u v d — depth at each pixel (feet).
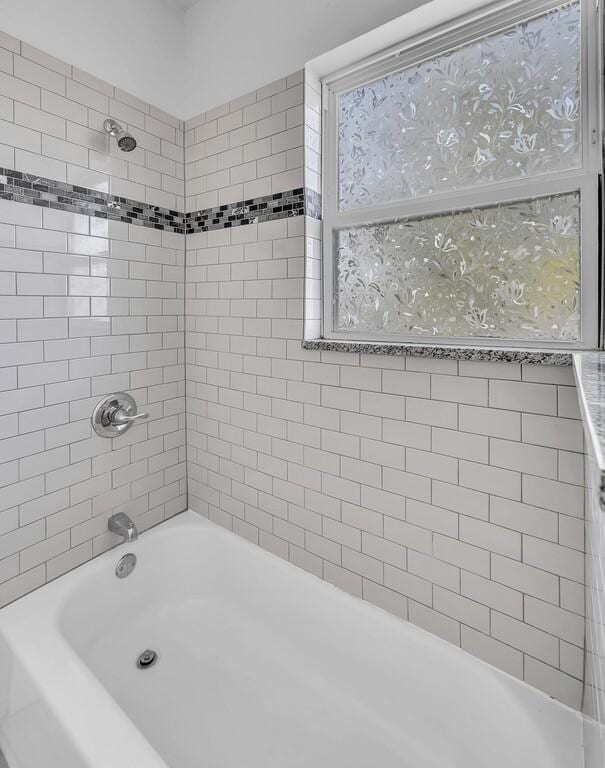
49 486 5.13
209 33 6.05
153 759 3.01
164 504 6.57
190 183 6.44
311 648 5.23
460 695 4.05
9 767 3.99
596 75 3.67
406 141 4.76
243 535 6.20
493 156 4.21
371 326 5.12
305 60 5.07
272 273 5.55
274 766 4.07
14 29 4.56
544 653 3.78
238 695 4.86
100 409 5.58
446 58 4.45
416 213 4.70
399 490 4.59
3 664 4.22
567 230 3.84
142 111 5.88
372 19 4.52
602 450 0.88
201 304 6.44
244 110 5.70
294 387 5.43
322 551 5.31
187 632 5.82
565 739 3.39
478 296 4.33
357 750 4.19
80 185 5.22
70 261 5.17
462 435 4.12
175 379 6.61
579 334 3.82
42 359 4.97
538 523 3.75
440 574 4.36
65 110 5.02
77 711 3.39
